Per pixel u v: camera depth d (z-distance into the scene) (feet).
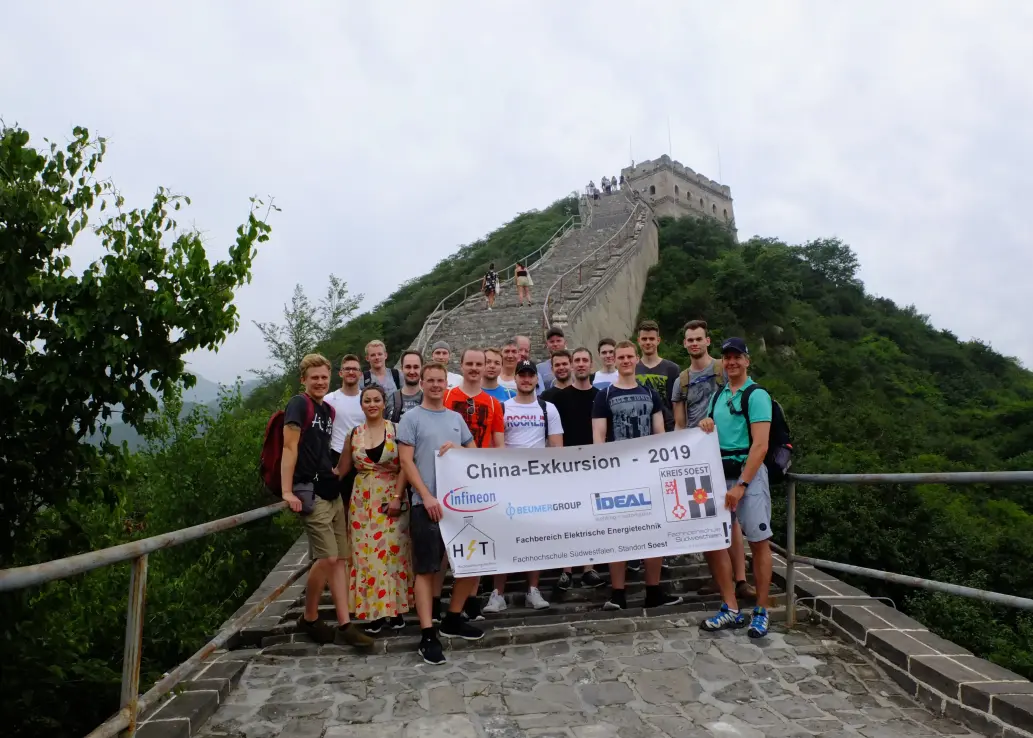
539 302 71.82
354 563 16.38
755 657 14.64
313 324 64.49
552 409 19.40
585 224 139.64
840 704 12.53
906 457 63.10
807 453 50.37
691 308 107.55
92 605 23.63
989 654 34.14
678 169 188.24
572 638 16.02
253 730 11.92
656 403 18.53
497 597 18.51
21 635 17.67
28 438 16.47
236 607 32.96
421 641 15.23
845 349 120.26
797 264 156.56
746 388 16.16
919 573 37.91
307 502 15.26
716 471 16.46
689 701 12.71
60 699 17.90
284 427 15.30
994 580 38.81
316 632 16.39
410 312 121.39
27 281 15.28
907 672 13.15
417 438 15.94
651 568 18.01
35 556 17.99
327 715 12.46
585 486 16.55
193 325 16.69
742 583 18.34
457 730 11.69
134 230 17.04
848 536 36.35
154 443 38.37
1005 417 114.01
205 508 37.55
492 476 16.26
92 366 15.70
